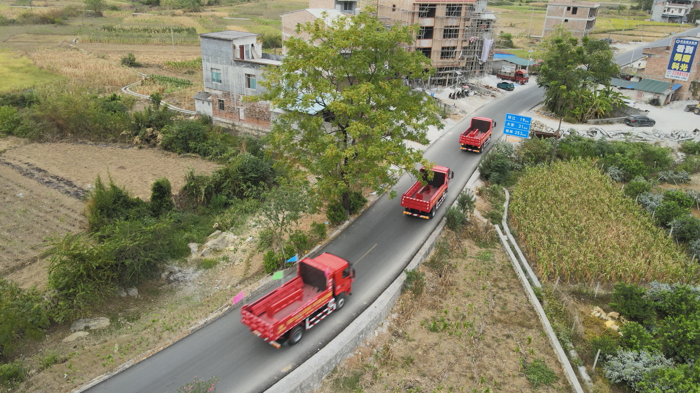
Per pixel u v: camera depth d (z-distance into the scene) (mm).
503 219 36969
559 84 61719
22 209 36281
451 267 30828
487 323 25922
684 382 20328
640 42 111000
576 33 92250
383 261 30531
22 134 50125
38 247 31797
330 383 21672
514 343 24531
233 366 21672
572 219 35000
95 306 25938
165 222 31922
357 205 36656
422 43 69500
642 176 44125
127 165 44469
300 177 30375
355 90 28359
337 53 30297
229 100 51719
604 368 22281
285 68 29891
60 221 34844
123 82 71625
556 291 28219
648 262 30969
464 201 35781
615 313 26656
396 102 30797
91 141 50094
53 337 23781
